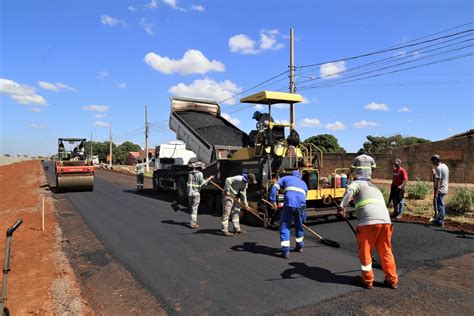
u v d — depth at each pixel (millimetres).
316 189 9391
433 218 9016
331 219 9922
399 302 4527
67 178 17203
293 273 5582
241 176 8297
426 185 13211
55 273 5684
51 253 6785
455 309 4328
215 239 7781
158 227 9062
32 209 12117
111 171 42906
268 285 5109
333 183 9703
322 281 5230
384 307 4391
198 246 7215
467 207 10047
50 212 11469
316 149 10133
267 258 6359
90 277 5598
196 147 12820
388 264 4973
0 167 46031
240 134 13719
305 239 7699
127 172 40031
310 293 4816
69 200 14539
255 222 9273
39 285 5172
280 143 9492
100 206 12781
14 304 4551
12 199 14977
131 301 4695
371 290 4902
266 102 10125
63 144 20312
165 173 16000
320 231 8406
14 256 6594
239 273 5613
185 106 14891
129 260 6383
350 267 5836
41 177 28000
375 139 45312
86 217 10586
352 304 4480
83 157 20594
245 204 8383
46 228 9039
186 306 4512
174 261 6281
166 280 5387
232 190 8195
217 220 10023
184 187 13625
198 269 5836
